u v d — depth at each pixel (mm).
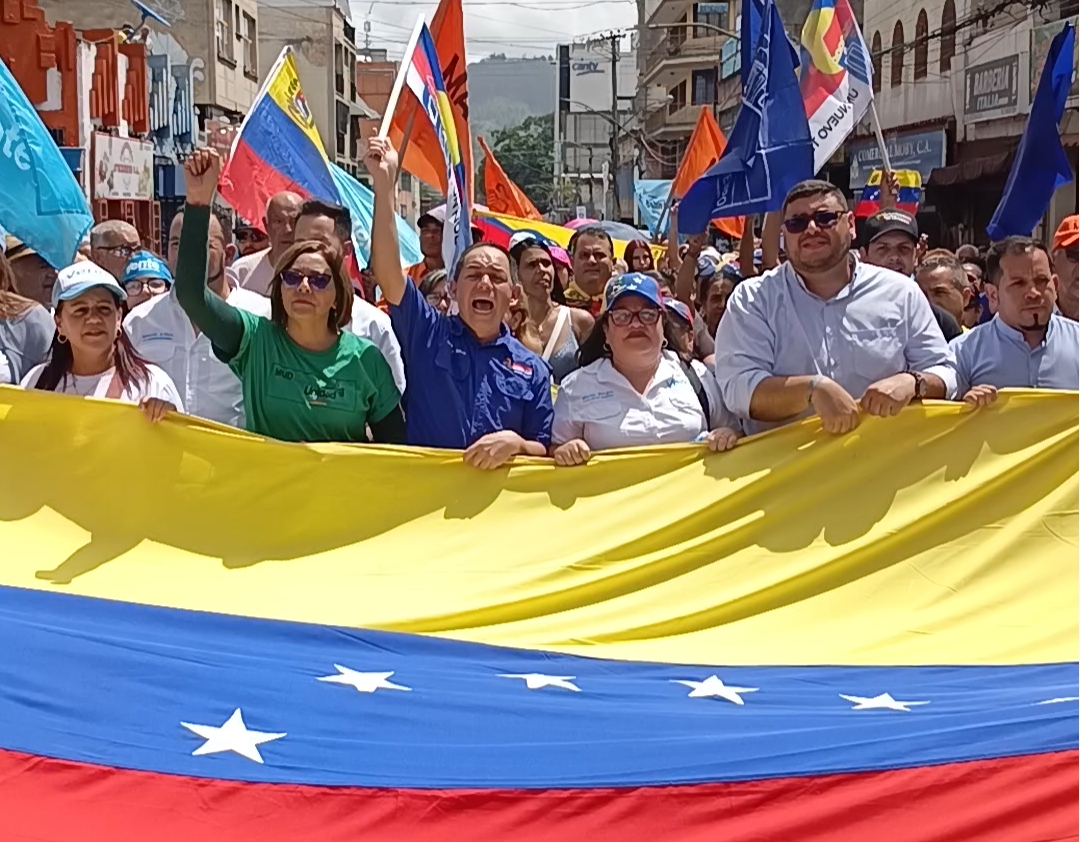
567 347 4914
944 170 19484
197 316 3715
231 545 3756
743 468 3732
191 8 26094
